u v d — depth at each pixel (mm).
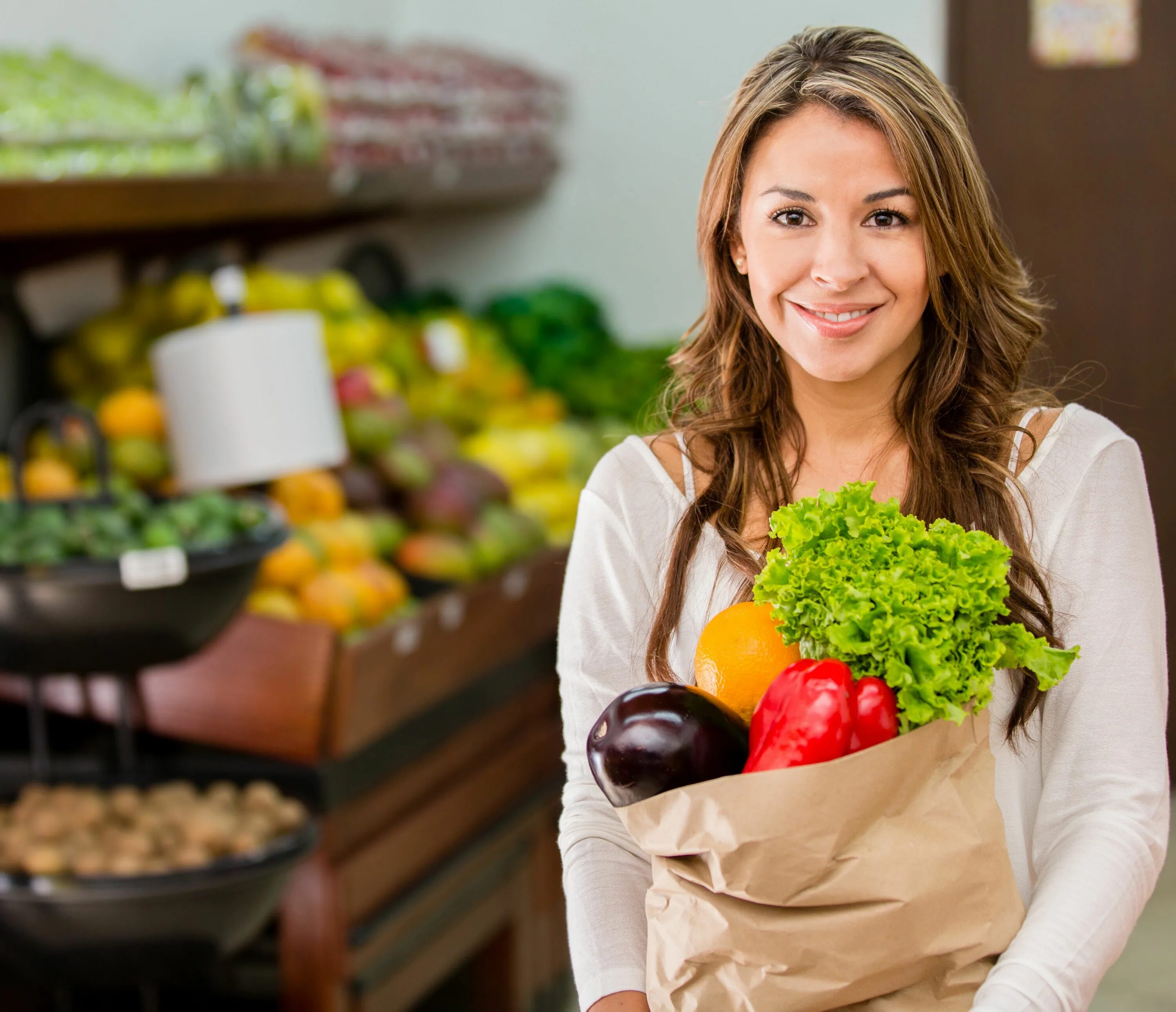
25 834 1826
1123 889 959
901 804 856
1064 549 1078
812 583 905
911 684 840
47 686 2311
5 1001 2256
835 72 1046
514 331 3963
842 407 1161
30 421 1880
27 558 1719
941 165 1040
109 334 2721
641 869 1125
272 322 2371
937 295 1079
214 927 1747
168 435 2480
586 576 1211
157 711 2252
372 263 4082
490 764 2637
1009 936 908
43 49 2896
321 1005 2189
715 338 1216
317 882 2172
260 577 2355
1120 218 3602
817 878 842
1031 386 1309
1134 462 1100
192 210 2498
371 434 2791
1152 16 3494
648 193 4156
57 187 2166
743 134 1088
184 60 3350
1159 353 3633
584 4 4125
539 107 3980
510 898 2697
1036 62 3590
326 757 2186
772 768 833
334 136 3035
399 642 2318
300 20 3805
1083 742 1035
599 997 1024
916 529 919
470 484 2879
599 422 3818
